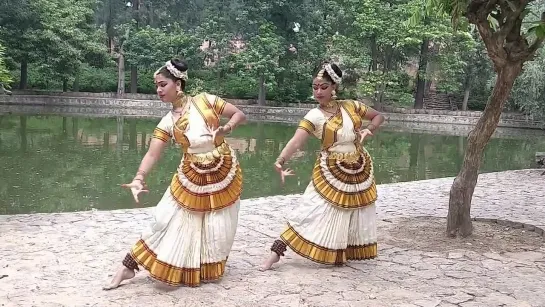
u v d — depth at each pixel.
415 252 5.11
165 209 3.94
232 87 34.28
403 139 22.89
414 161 16.47
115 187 10.71
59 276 4.22
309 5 33.06
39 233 5.49
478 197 8.46
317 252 4.40
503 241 5.54
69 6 29.25
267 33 31.19
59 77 29.50
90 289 3.95
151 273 3.90
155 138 4.02
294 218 4.48
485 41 5.01
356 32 31.17
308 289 4.05
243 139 20.23
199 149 3.97
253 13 31.41
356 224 4.54
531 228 6.06
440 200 8.08
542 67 21.53
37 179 11.23
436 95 36.50
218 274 4.12
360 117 4.51
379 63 33.22
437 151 19.16
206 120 4.01
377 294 3.98
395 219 6.53
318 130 4.41
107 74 34.84
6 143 16.23
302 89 33.88
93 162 13.61
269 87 31.30
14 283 4.04
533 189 9.28
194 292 3.92
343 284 4.19
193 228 3.98
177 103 4.08
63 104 30.33
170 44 32.41
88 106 30.59
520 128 30.05
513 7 4.72
